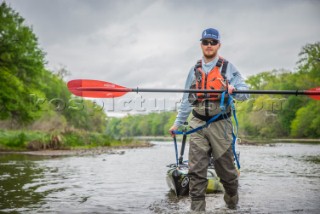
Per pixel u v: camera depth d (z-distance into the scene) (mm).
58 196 12602
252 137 129500
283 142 84125
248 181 15938
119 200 11812
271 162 26875
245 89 9047
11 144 57281
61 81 144375
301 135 119000
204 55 9211
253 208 9992
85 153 44500
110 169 22500
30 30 63875
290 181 15938
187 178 12203
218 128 8750
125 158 34156
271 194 12406
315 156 34062
